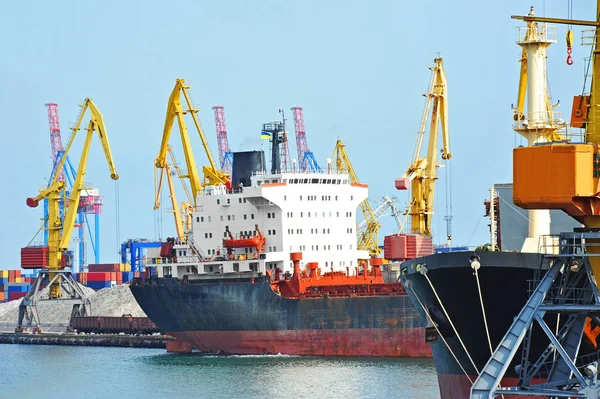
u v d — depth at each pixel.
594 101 118.50
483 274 125.44
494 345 130.25
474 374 134.00
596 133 118.12
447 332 133.75
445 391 139.88
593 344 121.19
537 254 123.00
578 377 108.06
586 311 110.94
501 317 127.56
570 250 113.44
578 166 109.19
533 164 110.94
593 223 113.31
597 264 113.75
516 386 115.31
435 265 130.25
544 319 119.81
